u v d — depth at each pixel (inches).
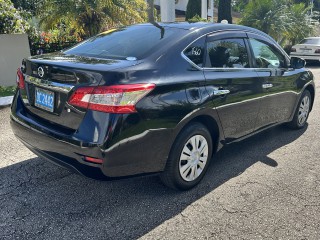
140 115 108.8
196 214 120.5
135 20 416.5
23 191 133.1
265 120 172.6
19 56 326.3
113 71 106.9
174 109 117.8
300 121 213.3
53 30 418.3
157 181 143.5
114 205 125.1
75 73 109.1
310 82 208.7
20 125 128.7
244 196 133.1
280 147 185.3
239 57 153.5
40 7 409.4
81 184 139.7
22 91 134.6
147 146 113.2
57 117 115.6
